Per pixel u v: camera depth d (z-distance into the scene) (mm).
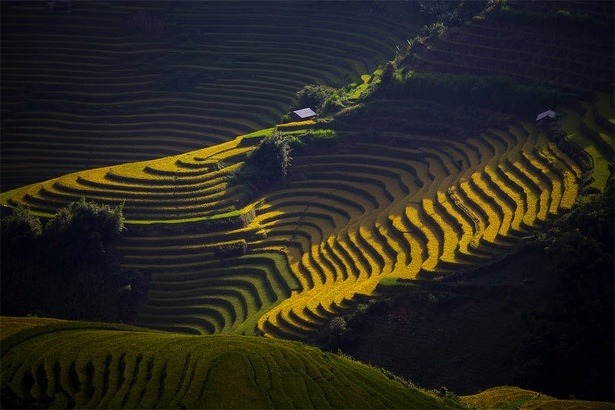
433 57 172250
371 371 99125
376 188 155375
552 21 166250
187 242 146750
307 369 94688
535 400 103500
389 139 163250
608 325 117688
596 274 120312
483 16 173750
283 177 159750
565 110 155250
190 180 156500
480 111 161500
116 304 139875
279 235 149000
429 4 193625
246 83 193625
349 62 191250
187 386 89500
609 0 165000
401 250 136625
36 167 182125
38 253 143875
